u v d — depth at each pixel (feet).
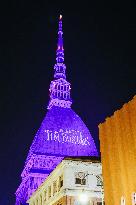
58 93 591.37
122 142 90.89
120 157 90.74
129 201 83.87
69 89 602.85
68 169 185.26
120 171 89.81
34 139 516.73
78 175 185.37
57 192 193.16
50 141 495.41
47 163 457.68
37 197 246.68
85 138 533.14
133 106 88.38
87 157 196.85
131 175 84.69
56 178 200.54
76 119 557.33
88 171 187.52
